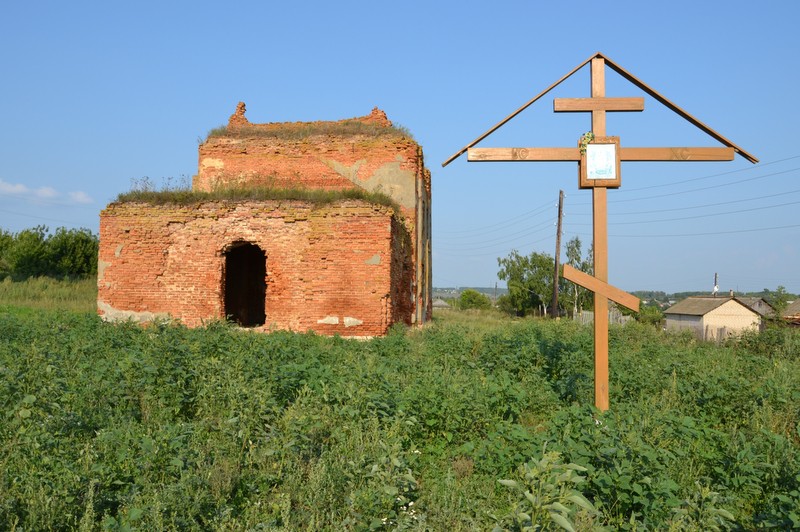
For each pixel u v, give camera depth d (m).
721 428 7.82
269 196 17.89
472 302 68.69
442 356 11.58
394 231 18.08
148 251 18.00
